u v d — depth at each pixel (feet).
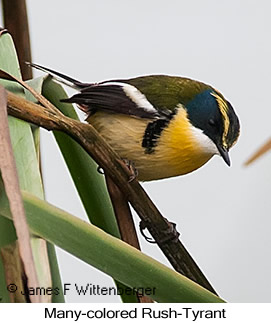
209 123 8.43
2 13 8.23
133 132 8.39
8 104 8.02
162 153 8.40
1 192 7.71
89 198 8.14
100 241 7.81
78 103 8.39
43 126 8.04
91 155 8.09
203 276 8.10
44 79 8.15
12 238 7.72
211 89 8.47
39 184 7.99
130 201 8.11
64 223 7.68
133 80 8.45
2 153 6.87
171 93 8.43
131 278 7.93
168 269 7.98
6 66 8.09
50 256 8.01
